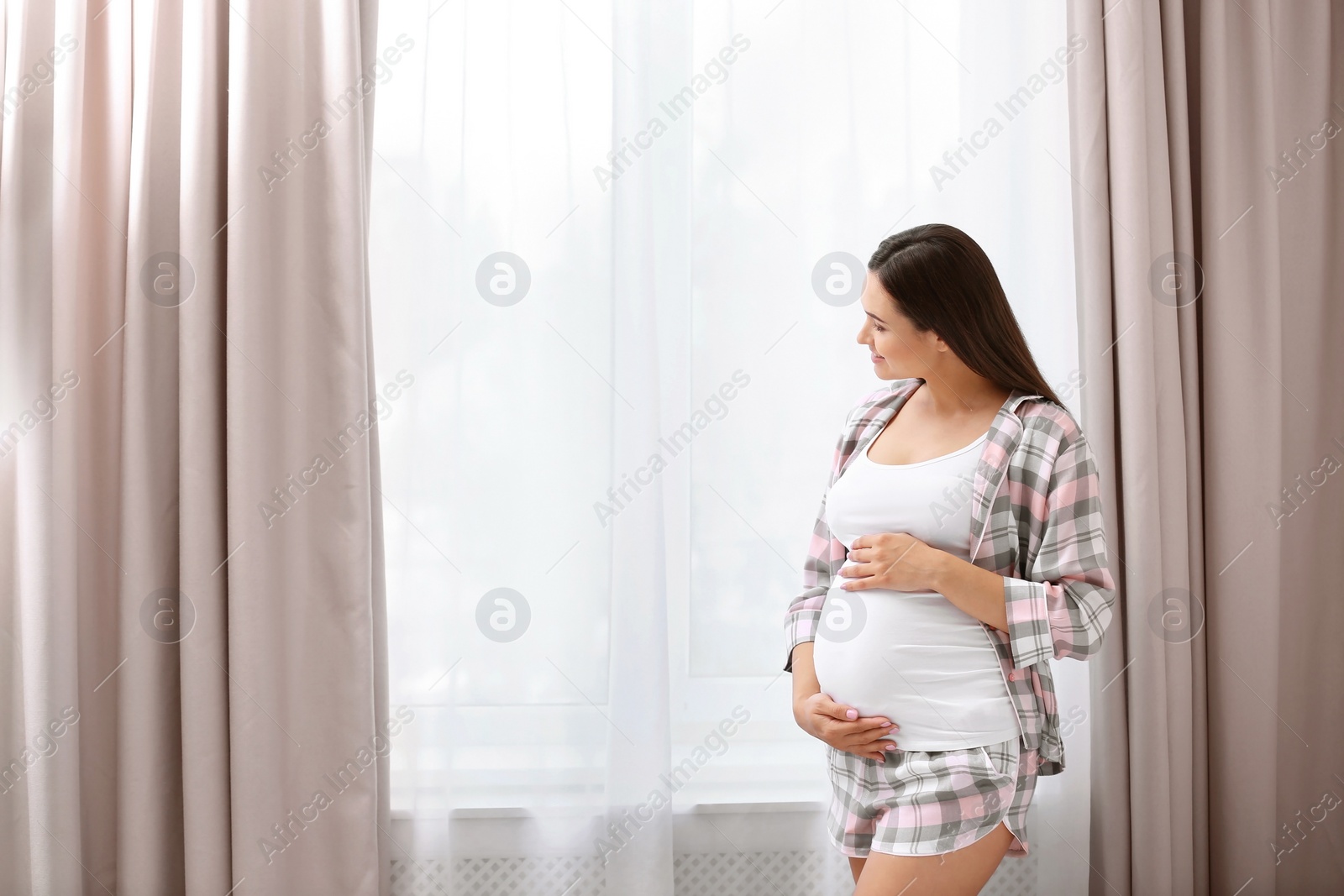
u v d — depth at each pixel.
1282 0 1.69
